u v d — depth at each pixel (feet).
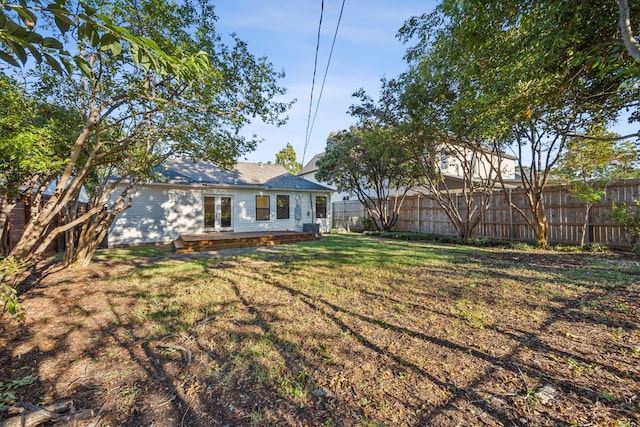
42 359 7.69
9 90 9.35
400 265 19.03
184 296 12.95
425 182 41.73
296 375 6.88
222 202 38.78
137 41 3.72
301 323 9.82
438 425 5.23
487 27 12.49
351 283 14.69
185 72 4.62
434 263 19.56
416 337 8.62
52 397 6.14
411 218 43.04
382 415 5.54
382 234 41.45
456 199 36.45
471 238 31.58
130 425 5.39
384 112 29.17
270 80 18.25
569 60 10.60
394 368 7.06
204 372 7.07
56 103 14.11
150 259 22.70
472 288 13.35
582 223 25.21
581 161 23.88
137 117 16.10
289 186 44.70
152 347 8.32
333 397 6.09
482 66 15.03
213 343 8.50
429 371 6.89
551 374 6.61
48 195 23.58
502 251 25.12
